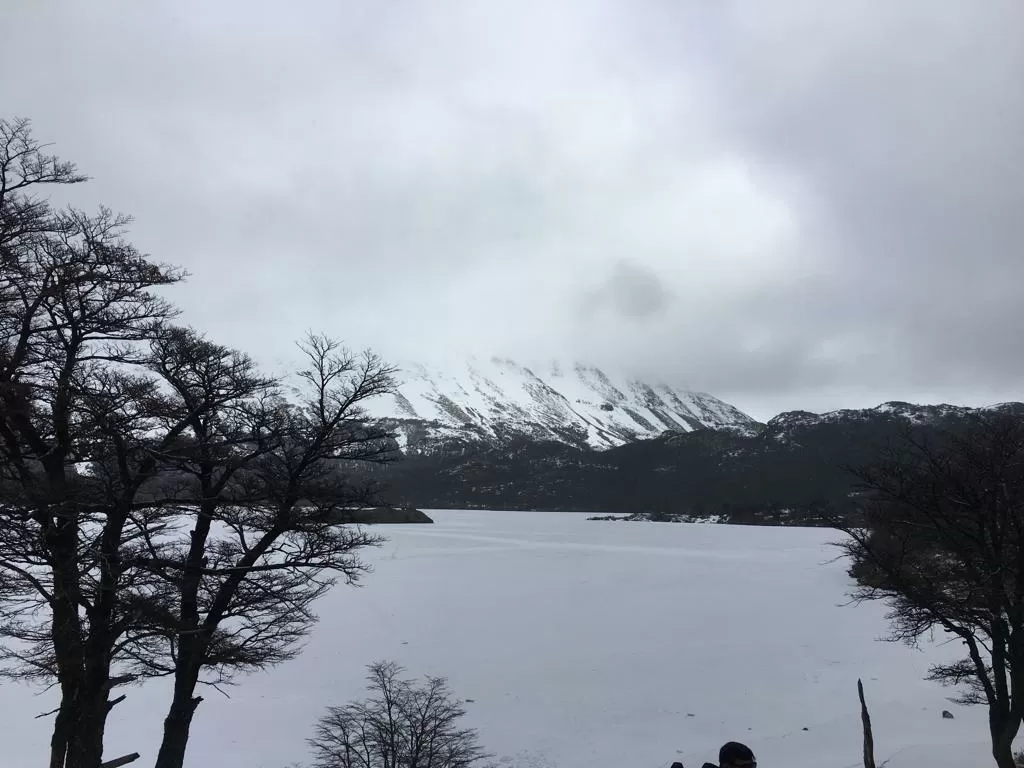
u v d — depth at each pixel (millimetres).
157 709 27891
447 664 34844
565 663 35219
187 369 17875
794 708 28516
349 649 37562
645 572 73438
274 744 24156
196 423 17406
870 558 19219
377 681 27828
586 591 59531
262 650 19219
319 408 18453
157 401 16422
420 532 137750
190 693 16828
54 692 29766
